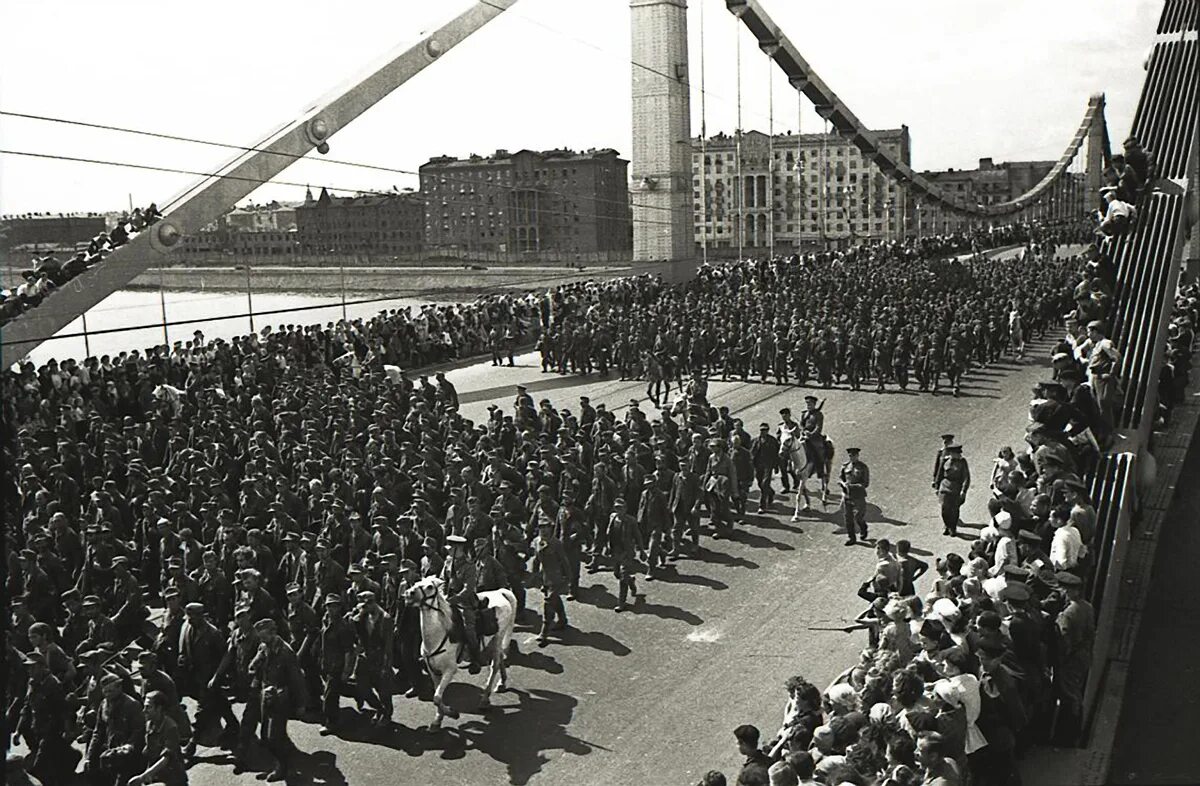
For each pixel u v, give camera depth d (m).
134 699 12.68
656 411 34.78
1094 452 15.68
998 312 41.97
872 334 37.62
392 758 13.98
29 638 13.88
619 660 16.89
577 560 19.62
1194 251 38.41
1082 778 11.87
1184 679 14.34
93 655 13.04
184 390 33.00
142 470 21.31
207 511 18.81
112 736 12.23
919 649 12.36
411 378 42.66
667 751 13.91
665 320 40.94
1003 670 10.91
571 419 26.05
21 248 45.19
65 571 17.73
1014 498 16.16
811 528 23.31
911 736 9.85
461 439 24.64
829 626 17.81
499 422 26.23
